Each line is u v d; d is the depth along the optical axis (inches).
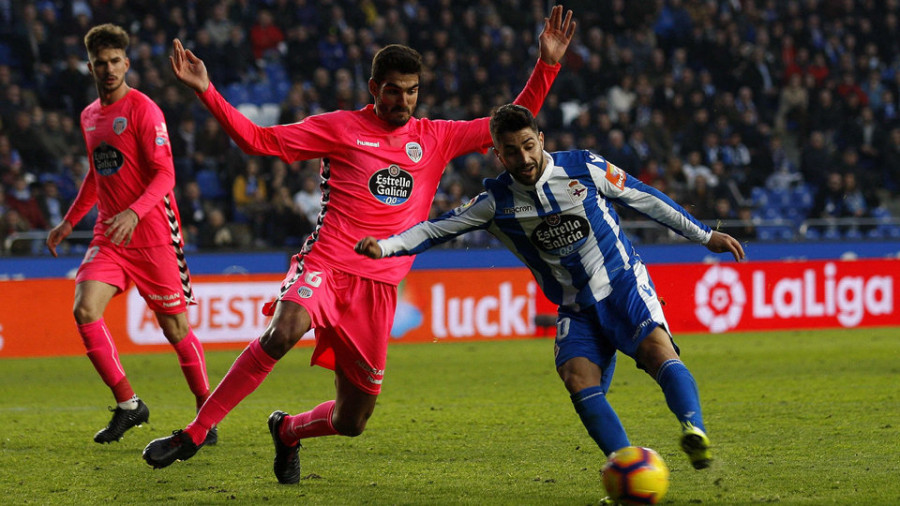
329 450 531.8
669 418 626.8
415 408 692.7
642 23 1817.2
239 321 1125.1
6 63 1524.4
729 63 1820.9
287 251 1251.8
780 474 451.5
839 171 1675.7
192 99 1475.1
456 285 1193.4
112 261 562.9
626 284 411.8
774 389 762.2
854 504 390.3
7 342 1078.4
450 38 1716.3
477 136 474.9
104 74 547.5
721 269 1256.2
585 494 418.6
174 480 457.7
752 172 1674.5
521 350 1099.9
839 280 1295.5
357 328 444.1
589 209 407.5
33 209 1309.1
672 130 1702.8
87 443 565.6
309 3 1696.6
